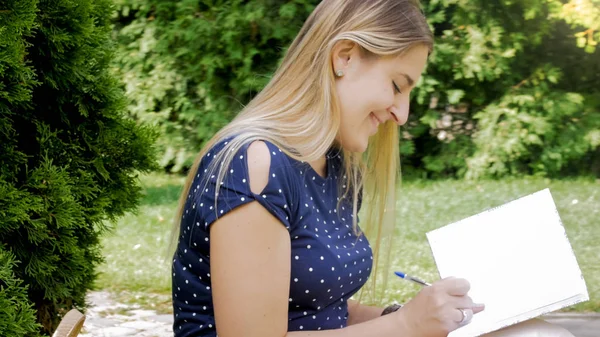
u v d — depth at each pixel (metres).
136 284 5.18
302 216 1.76
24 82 2.60
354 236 1.95
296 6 8.27
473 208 7.25
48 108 2.96
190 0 8.51
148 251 5.97
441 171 8.89
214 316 1.71
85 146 3.04
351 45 1.79
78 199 2.92
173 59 8.86
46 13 2.77
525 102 8.38
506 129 8.47
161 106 9.18
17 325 2.48
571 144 8.41
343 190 1.96
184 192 1.90
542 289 1.81
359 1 1.80
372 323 1.77
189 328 1.80
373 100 1.79
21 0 2.58
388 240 2.26
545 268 1.83
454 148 8.66
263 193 1.66
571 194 7.64
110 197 3.12
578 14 7.93
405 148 8.61
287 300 1.69
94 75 3.03
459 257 1.90
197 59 8.77
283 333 1.69
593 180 8.41
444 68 8.34
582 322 4.36
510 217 1.91
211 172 1.70
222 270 1.65
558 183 8.23
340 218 1.92
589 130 8.42
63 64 2.84
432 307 1.73
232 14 8.27
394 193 2.20
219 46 8.55
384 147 2.15
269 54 8.58
